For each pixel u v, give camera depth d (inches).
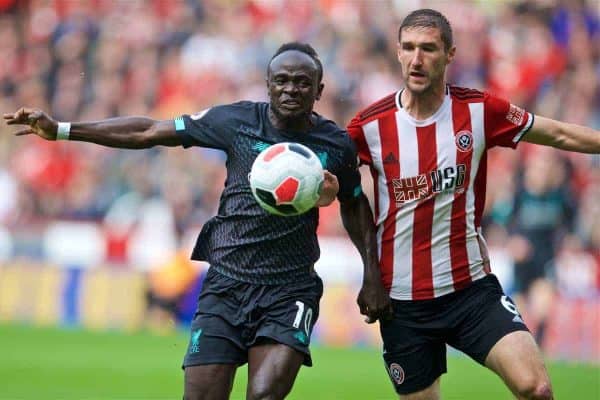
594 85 2743.6
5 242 2493.8
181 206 2583.7
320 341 2225.6
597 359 2060.8
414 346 951.0
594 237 2265.0
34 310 2440.9
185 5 3021.7
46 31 3070.9
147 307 2368.4
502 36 2824.8
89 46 3019.2
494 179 2330.2
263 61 2915.8
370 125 946.7
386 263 950.4
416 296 940.6
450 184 932.0
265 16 2967.5
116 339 2150.6
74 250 2474.2
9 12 3120.1
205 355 869.8
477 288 935.0
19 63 3048.7
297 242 886.4
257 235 882.1
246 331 877.8
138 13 3031.5
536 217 2209.6
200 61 2925.7
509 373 880.9
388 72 2822.3
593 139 927.7
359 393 1505.9
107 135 893.2
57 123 887.1
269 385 842.2
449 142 931.3
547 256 2187.5
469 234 940.0
